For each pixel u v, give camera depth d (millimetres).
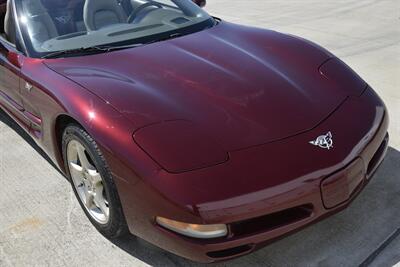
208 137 2387
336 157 2412
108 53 3211
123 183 2381
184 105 2590
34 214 3162
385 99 4484
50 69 3098
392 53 5848
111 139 2410
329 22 7645
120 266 2664
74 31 3486
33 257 2775
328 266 2561
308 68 3045
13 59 3477
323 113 2643
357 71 5266
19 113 3648
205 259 2270
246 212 2201
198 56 3107
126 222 2553
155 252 2746
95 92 2680
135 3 3750
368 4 8859
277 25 7641
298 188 2283
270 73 2934
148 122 2439
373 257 2594
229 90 2729
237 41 3393
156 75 2869
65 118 2811
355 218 2902
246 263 2617
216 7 9406
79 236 2924
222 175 2230
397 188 3154
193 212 2174
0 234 2984
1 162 3854
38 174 3643
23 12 3607
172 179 2219
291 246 2719
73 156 2943
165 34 3480
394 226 2812
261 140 2406
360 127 2621
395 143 3682
